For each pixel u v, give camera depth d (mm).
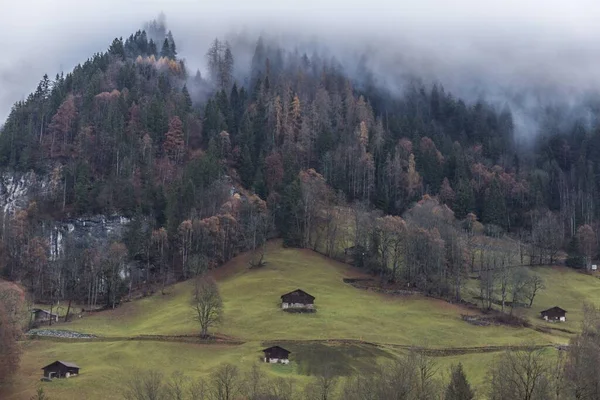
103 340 144000
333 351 133500
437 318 164375
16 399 105438
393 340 145500
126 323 163000
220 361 128750
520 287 183500
